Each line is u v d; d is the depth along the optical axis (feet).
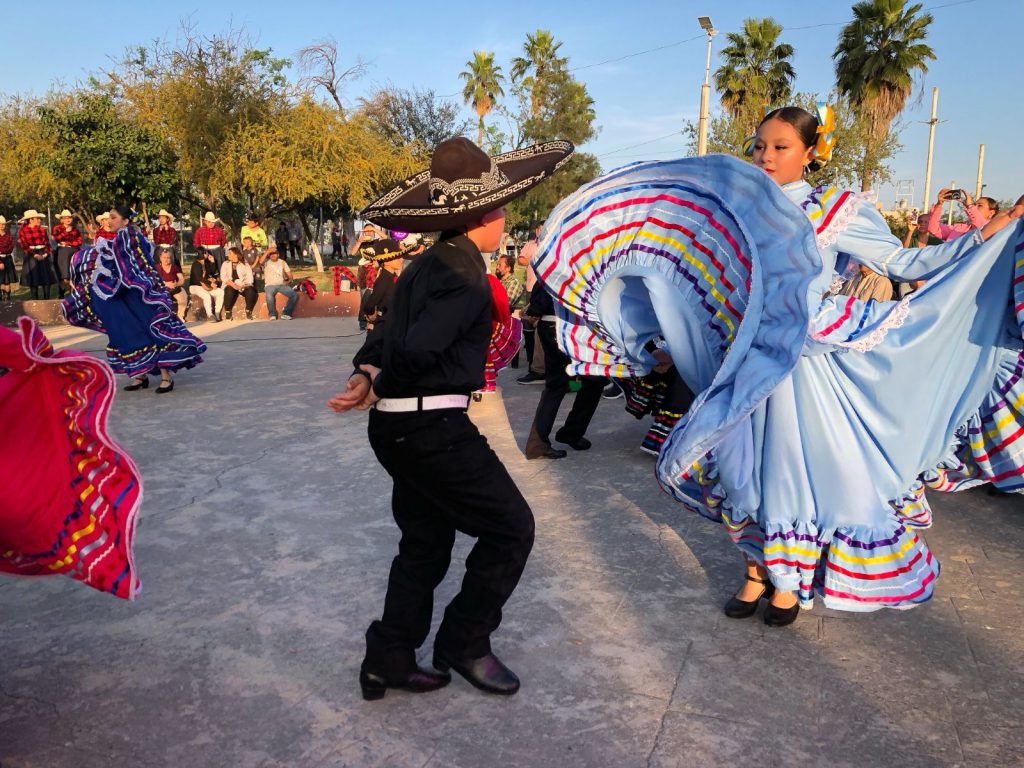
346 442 20.10
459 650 8.83
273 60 92.99
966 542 12.97
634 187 10.31
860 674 9.23
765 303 9.19
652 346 11.59
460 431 8.09
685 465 9.18
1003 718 8.35
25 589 11.76
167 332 26.11
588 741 8.10
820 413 9.21
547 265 10.91
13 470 7.34
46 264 58.54
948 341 9.39
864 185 87.04
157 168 77.71
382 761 7.85
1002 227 9.32
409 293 8.09
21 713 8.70
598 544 13.24
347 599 11.34
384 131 126.93
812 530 9.50
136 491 7.76
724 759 7.78
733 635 10.20
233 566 12.52
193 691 9.10
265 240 69.51
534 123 154.40
